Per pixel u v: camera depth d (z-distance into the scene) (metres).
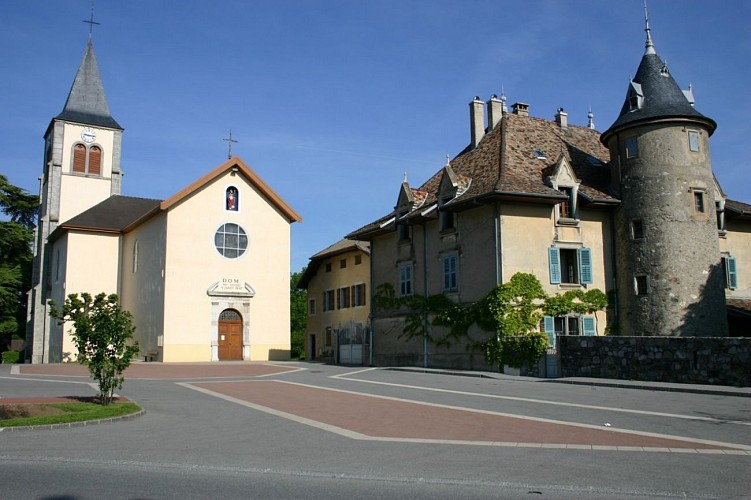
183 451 10.80
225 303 40.81
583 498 7.61
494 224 28.25
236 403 17.53
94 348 16.88
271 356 41.88
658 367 21.44
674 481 8.36
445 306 31.02
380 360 36.00
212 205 41.12
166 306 38.91
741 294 34.00
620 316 29.98
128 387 22.14
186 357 39.03
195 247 40.22
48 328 49.84
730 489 7.95
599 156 34.69
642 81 30.70
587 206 30.12
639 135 29.67
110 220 47.28
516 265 28.11
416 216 32.56
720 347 19.78
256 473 9.11
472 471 9.04
